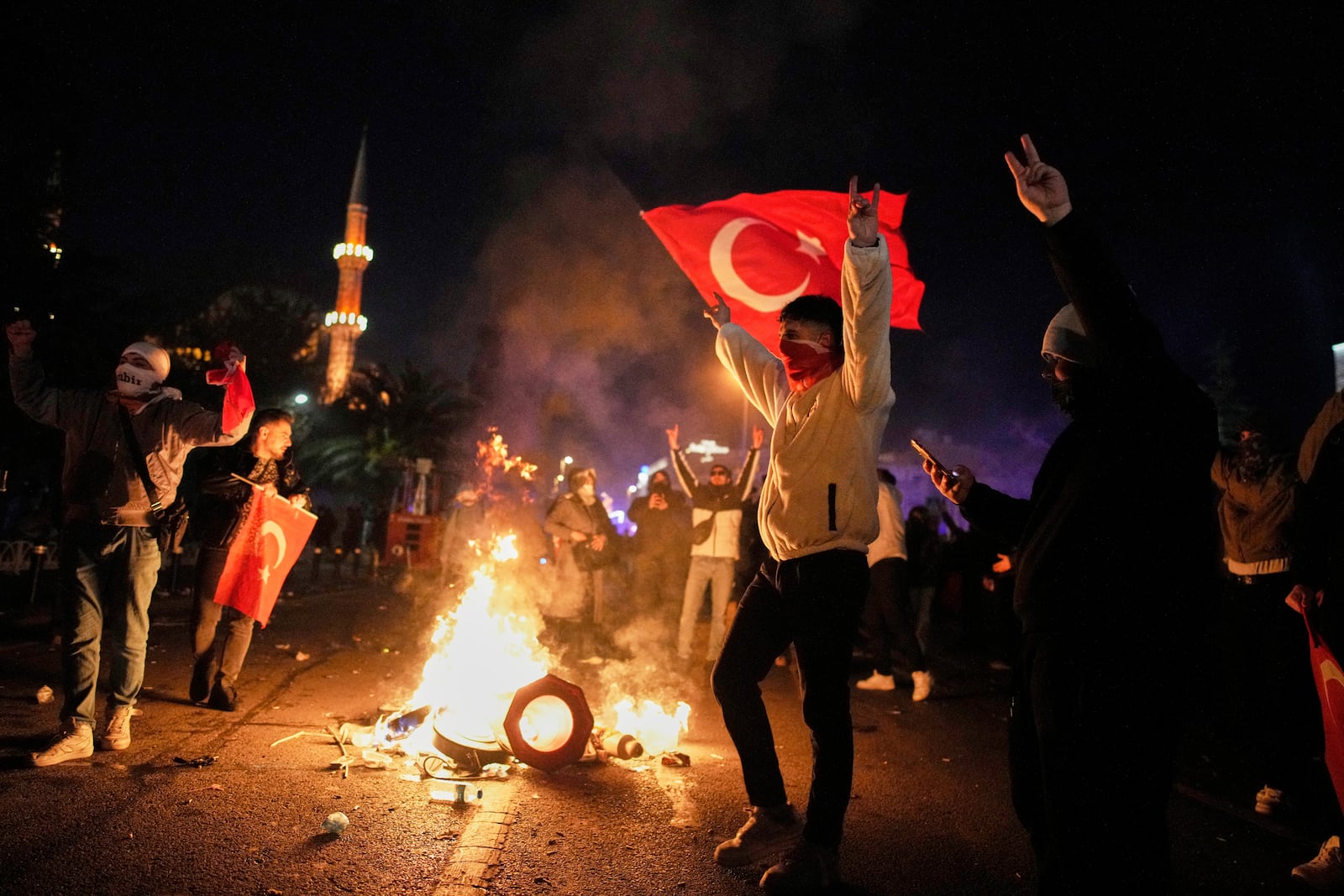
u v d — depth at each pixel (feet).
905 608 25.20
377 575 67.31
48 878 9.47
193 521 19.94
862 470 10.75
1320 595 11.60
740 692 11.29
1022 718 7.76
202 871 9.95
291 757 14.83
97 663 14.17
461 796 12.85
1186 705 6.94
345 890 9.68
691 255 19.13
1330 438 11.84
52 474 33.19
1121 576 7.01
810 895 10.30
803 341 11.23
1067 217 7.02
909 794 15.19
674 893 10.21
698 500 28.14
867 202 10.04
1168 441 7.07
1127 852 6.73
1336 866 11.59
